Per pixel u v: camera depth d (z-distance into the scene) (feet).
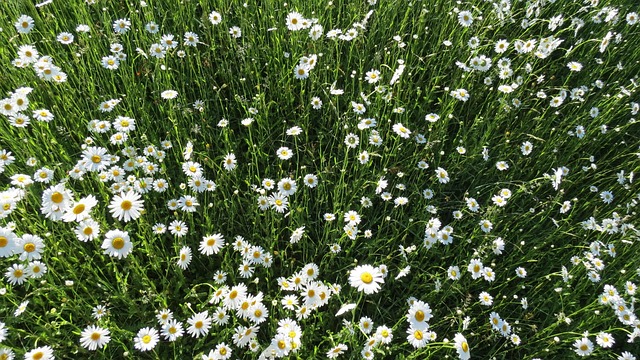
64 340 2.49
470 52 3.96
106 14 3.83
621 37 4.30
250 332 2.40
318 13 3.98
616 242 3.06
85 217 2.39
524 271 2.88
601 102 3.87
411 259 3.04
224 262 2.85
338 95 3.71
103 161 2.71
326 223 2.97
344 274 3.00
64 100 3.37
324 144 3.57
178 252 2.80
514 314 2.98
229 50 3.71
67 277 2.64
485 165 3.59
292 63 3.83
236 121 3.65
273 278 2.95
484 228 2.98
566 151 3.76
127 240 2.39
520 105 3.75
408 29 4.21
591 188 3.39
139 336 2.35
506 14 3.92
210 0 4.10
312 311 2.76
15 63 3.14
